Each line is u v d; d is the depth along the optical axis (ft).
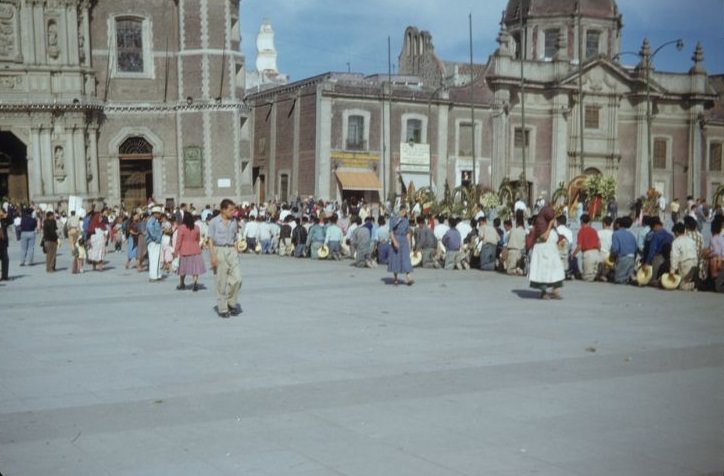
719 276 58.34
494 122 188.44
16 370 32.53
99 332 41.83
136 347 37.40
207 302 54.19
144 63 153.07
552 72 197.67
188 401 27.35
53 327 43.60
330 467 20.59
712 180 216.54
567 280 68.54
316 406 26.45
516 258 72.64
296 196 172.65
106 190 151.02
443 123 179.73
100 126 150.20
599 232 69.92
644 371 31.09
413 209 134.21
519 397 27.35
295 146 174.70
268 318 46.11
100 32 149.59
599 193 142.31
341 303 52.49
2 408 26.66
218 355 35.19
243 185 157.38
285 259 94.58
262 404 26.81
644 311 48.26
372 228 85.61
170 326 43.65
